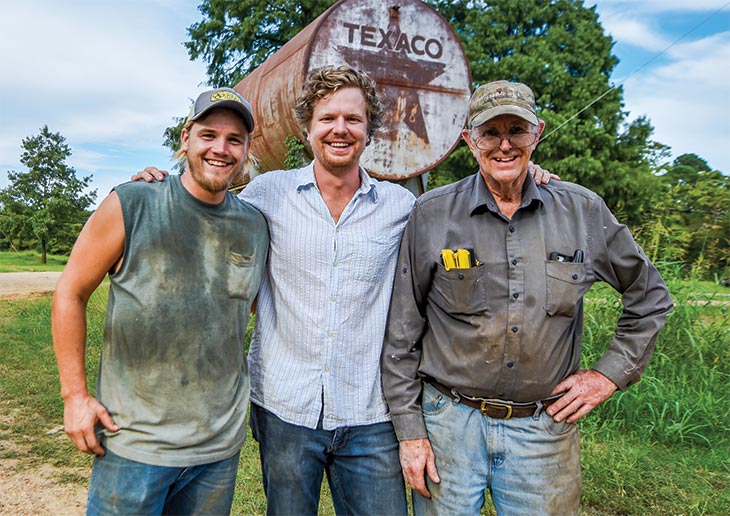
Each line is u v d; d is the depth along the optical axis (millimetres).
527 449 2023
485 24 21156
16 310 9453
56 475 3543
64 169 39594
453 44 5418
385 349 2162
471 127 2039
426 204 2107
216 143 1872
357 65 5129
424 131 5371
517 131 1948
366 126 2119
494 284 1966
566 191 2055
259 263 2053
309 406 2064
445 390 2094
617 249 2037
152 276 1865
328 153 2049
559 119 18984
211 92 1897
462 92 5469
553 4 21734
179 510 2031
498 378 1979
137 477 1849
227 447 1966
